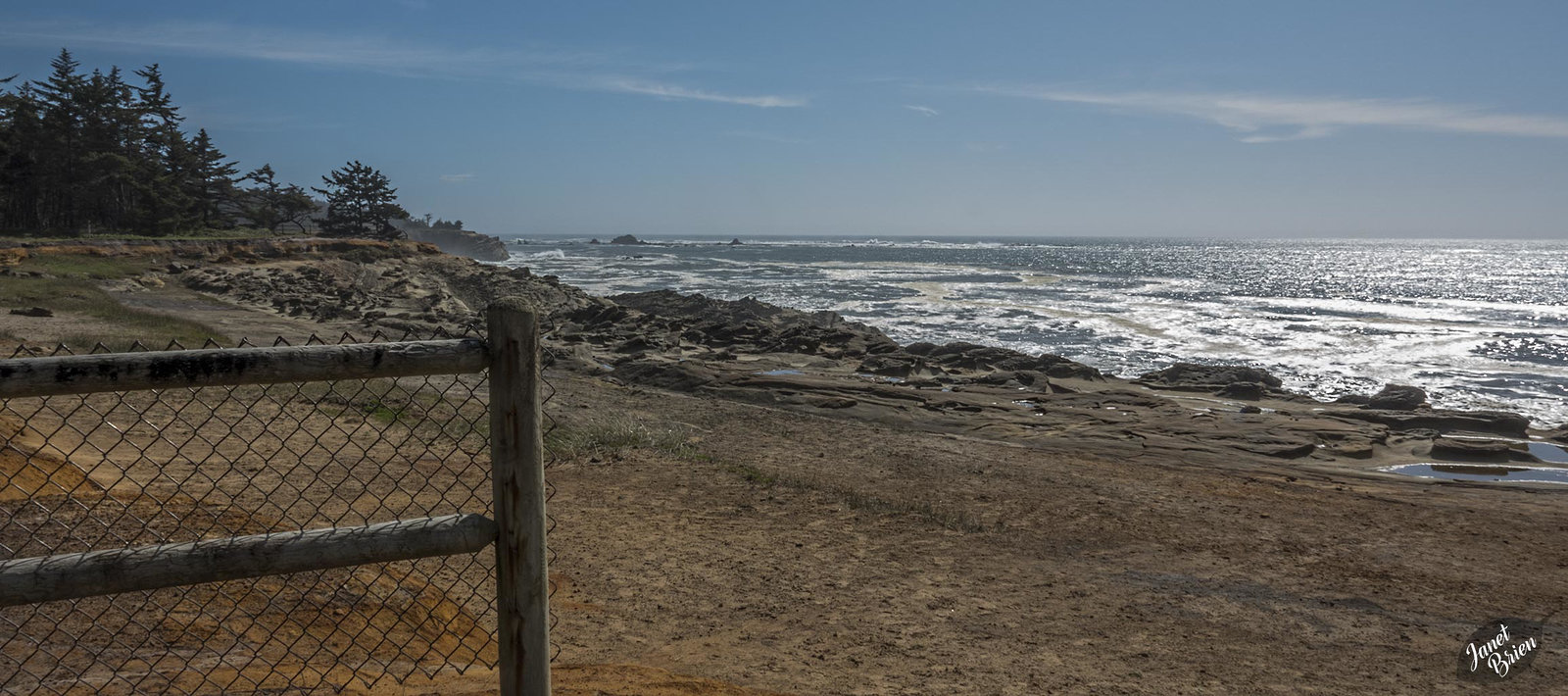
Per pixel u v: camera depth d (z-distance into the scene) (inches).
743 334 1279.5
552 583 271.1
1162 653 251.6
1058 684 221.3
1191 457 629.9
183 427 383.2
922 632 256.5
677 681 182.7
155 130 3144.7
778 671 214.4
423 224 5856.3
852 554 338.0
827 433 645.9
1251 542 394.0
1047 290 2434.8
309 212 3892.7
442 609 209.9
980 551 355.9
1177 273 3624.5
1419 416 747.4
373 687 150.6
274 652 161.3
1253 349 1291.8
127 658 146.6
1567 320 1665.8
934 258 5359.3
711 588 283.9
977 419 751.1
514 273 2242.9
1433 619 298.0
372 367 99.8
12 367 89.2
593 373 952.9
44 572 93.1
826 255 5856.3
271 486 312.2
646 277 3095.5
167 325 959.0
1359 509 474.6
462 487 346.9
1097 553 364.2
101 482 260.1
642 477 439.5
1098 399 844.0
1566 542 417.7
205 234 3100.4
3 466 225.0
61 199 2839.6
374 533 102.7
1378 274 3700.8
